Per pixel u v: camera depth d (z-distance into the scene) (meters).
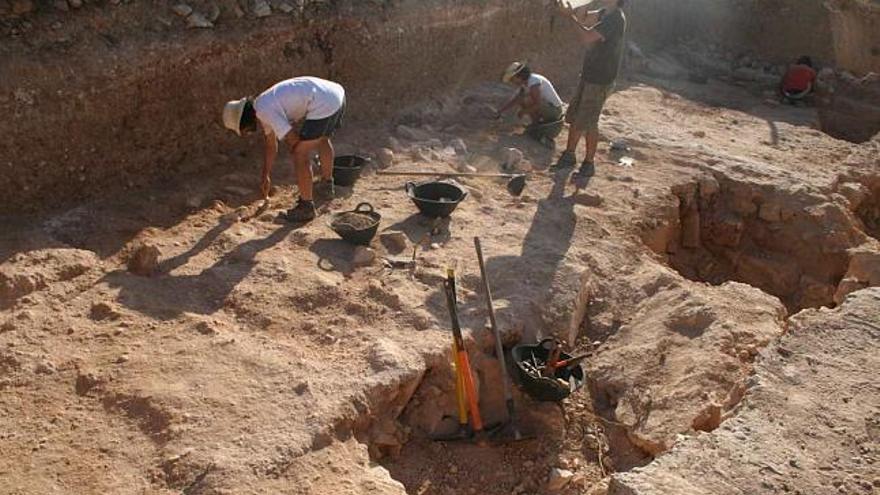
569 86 11.58
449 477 4.81
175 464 4.11
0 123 5.98
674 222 7.87
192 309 5.36
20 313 5.14
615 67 7.57
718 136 10.08
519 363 5.20
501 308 5.62
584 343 5.83
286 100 6.04
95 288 5.45
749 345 5.39
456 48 9.79
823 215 7.93
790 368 4.65
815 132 10.59
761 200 8.19
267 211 6.70
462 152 8.38
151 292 5.47
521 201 7.39
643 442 4.94
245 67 7.52
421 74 9.42
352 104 8.69
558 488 4.79
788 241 8.05
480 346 5.35
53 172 6.35
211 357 4.87
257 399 4.55
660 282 6.24
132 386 4.62
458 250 6.34
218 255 5.96
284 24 7.80
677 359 5.38
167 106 6.97
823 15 13.71
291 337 5.18
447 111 9.49
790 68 12.92
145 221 6.36
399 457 4.82
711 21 14.62
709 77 13.66
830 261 7.84
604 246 6.76
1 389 4.60
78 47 6.45
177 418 4.39
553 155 8.64
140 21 6.91
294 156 6.28
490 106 9.67
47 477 4.07
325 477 4.15
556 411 5.21
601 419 5.25
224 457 4.14
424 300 5.61
